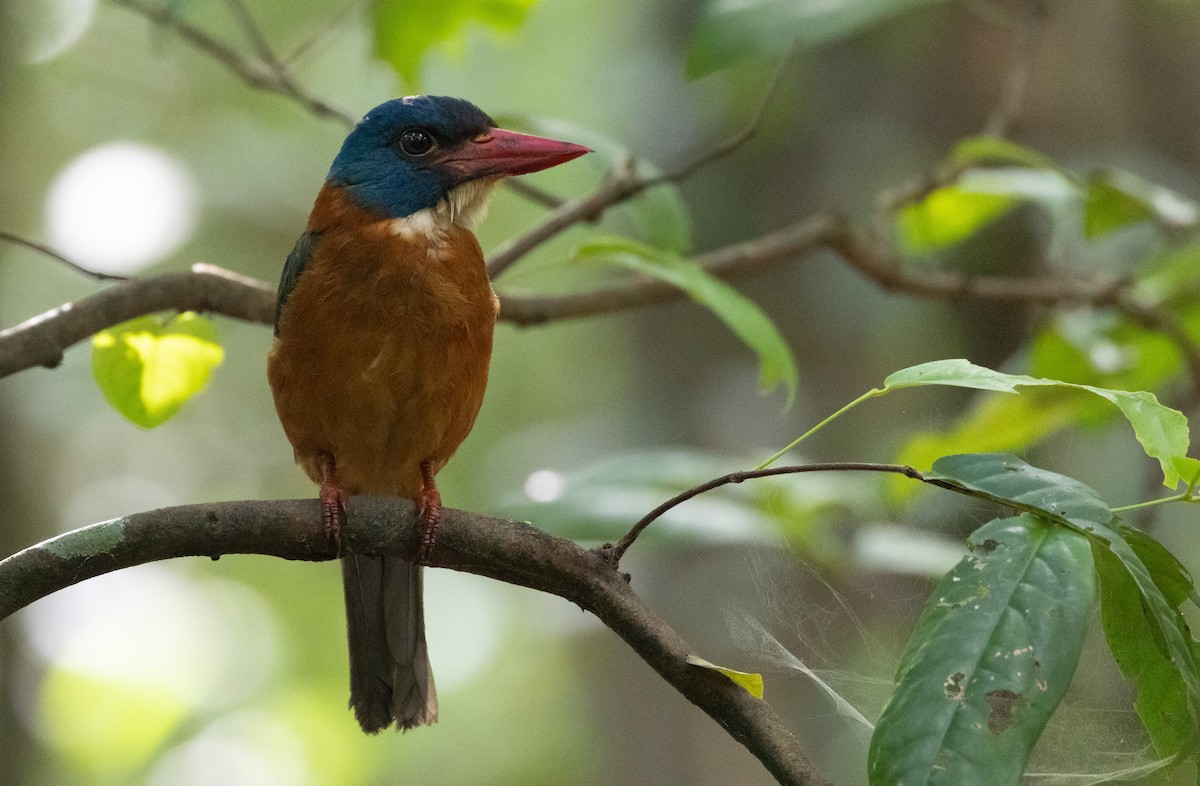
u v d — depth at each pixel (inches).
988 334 472.4
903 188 392.2
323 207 284.2
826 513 340.8
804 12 286.5
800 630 288.4
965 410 462.6
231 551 213.9
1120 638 173.3
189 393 308.0
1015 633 155.2
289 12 665.0
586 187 692.7
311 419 277.0
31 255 674.2
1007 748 148.8
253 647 808.9
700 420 496.7
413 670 285.1
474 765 791.7
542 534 211.8
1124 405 169.5
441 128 287.0
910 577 365.7
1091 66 484.1
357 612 287.0
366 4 391.9
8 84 634.2
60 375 665.6
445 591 846.5
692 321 509.4
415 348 269.7
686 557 477.4
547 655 813.9
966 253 474.6
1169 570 173.8
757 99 479.8
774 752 189.0
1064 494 167.0
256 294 307.1
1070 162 465.4
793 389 288.0
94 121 714.8
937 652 156.1
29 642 619.2
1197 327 403.2
